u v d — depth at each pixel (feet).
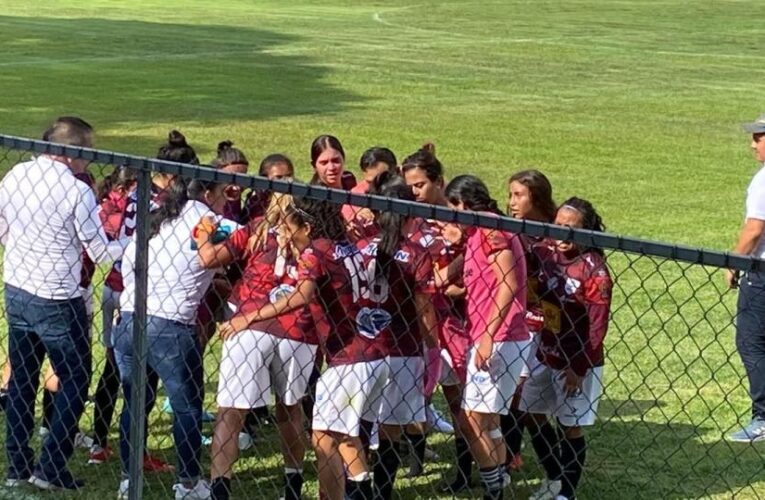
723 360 31.50
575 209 22.49
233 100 83.51
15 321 21.91
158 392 27.66
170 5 163.12
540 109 83.76
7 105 78.13
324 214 19.61
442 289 22.29
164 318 21.07
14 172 21.71
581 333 21.44
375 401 20.27
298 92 88.74
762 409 25.63
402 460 24.07
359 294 19.85
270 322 20.56
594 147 68.74
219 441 20.84
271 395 24.07
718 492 23.13
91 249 21.39
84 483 22.80
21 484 22.43
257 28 136.15
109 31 126.31
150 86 88.94
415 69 104.63
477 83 96.94
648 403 28.25
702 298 37.09
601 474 23.90
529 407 22.02
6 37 117.08
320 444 20.24
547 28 146.92
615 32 144.05
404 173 24.58
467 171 60.90
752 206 26.07
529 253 21.35
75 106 78.59
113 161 19.06
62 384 21.94
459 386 22.58
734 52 126.31
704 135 74.33
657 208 52.65
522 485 23.45
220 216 21.44
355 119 76.79
